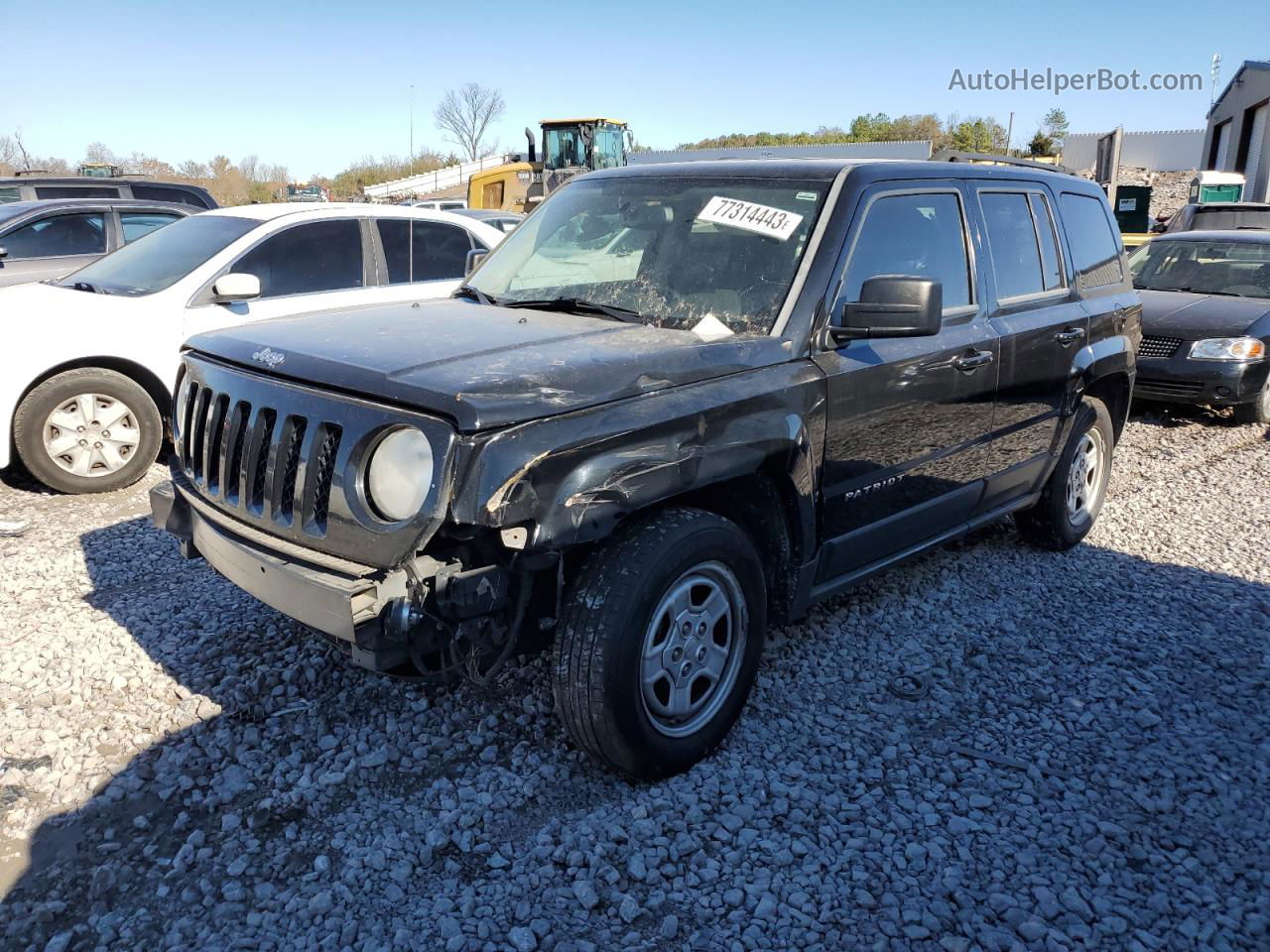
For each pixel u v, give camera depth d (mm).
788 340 3502
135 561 5027
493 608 2848
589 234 4207
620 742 3002
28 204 9203
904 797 3182
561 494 2773
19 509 5938
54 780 3158
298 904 2641
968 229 4426
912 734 3574
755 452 3230
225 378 3285
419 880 2760
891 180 4012
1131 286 5926
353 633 2717
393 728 3463
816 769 3332
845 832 3010
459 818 3004
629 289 3865
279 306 6812
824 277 3631
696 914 2656
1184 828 3072
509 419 2723
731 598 3336
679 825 2998
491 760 3307
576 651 2936
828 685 3898
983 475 4594
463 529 2773
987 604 4746
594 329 3500
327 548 2869
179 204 10203
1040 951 2551
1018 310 4676
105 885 2686
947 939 2572
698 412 3090
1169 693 3918
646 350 3209
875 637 4344
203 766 3248
